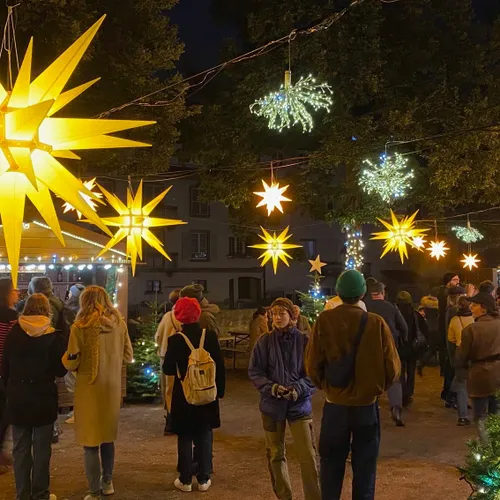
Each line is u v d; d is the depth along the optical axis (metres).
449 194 16.36
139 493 5.82
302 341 5.14
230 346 17.84
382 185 11.73
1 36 11.29
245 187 16.25
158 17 13.90
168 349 5.65
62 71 2.62
